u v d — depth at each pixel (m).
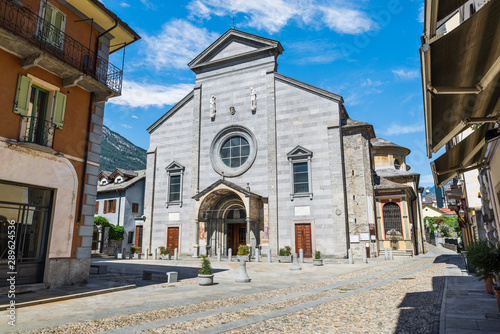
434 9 4.25
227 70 33.53
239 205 30.59
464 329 6.24
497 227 12.40
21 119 11.41
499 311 7.33
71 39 13.34
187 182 32.84
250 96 31.89
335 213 27.11
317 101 29.45
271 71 31.38
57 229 12.29
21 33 11.34
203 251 30.03
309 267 21.64
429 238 73.06
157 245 32.75
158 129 35.59
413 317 7.48
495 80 5.82
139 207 40.38
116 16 14.45
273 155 29.72
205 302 9.87
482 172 13.73
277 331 6.70
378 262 24.95
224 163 32.06
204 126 33.34
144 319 7.70
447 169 10.75
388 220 33.03
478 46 4.90
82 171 13.47
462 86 5.78
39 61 11.49
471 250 8.85
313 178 28.33
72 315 8.05
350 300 9.98
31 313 8.25
